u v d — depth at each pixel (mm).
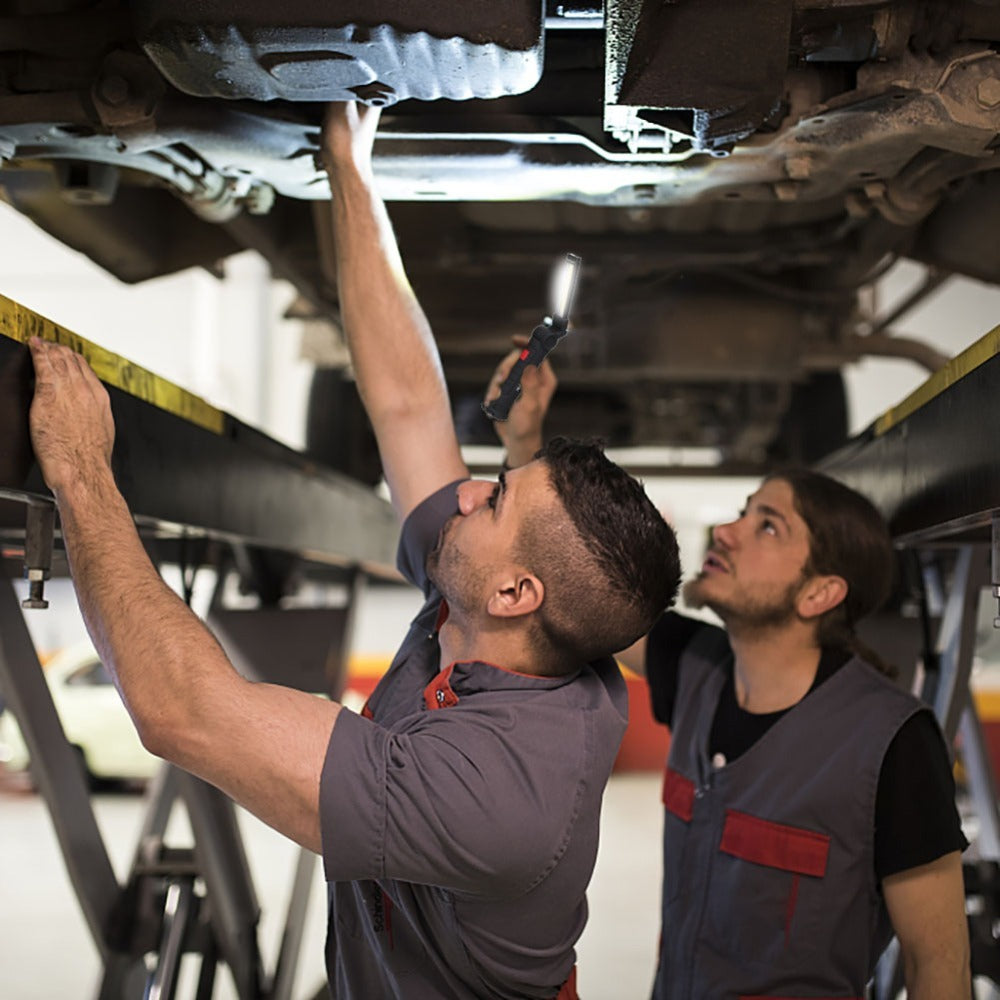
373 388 1695
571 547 1291
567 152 1577
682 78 1254
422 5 1170
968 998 1571
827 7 1312
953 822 1603
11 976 3824
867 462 2135
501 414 1477
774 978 1636
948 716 2240
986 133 1434
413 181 1663
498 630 1341
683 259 2809
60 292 11906
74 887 1884
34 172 2035
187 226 2699
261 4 1171
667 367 3469
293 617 2787
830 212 2643
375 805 1130
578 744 1261
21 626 1777
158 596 1176
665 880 1850
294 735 1136
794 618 1794
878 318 4145
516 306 3410
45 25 1503
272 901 4656
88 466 1229
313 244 3146
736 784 1747
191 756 1137
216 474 1889
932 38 1385
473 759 1187
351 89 1291
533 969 1310
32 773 1804
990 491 1304
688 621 2125
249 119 1518
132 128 1483
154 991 1983
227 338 11617
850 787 1616
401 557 1693
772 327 3439
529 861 1197
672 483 10578
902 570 2588
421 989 1318
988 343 1305
